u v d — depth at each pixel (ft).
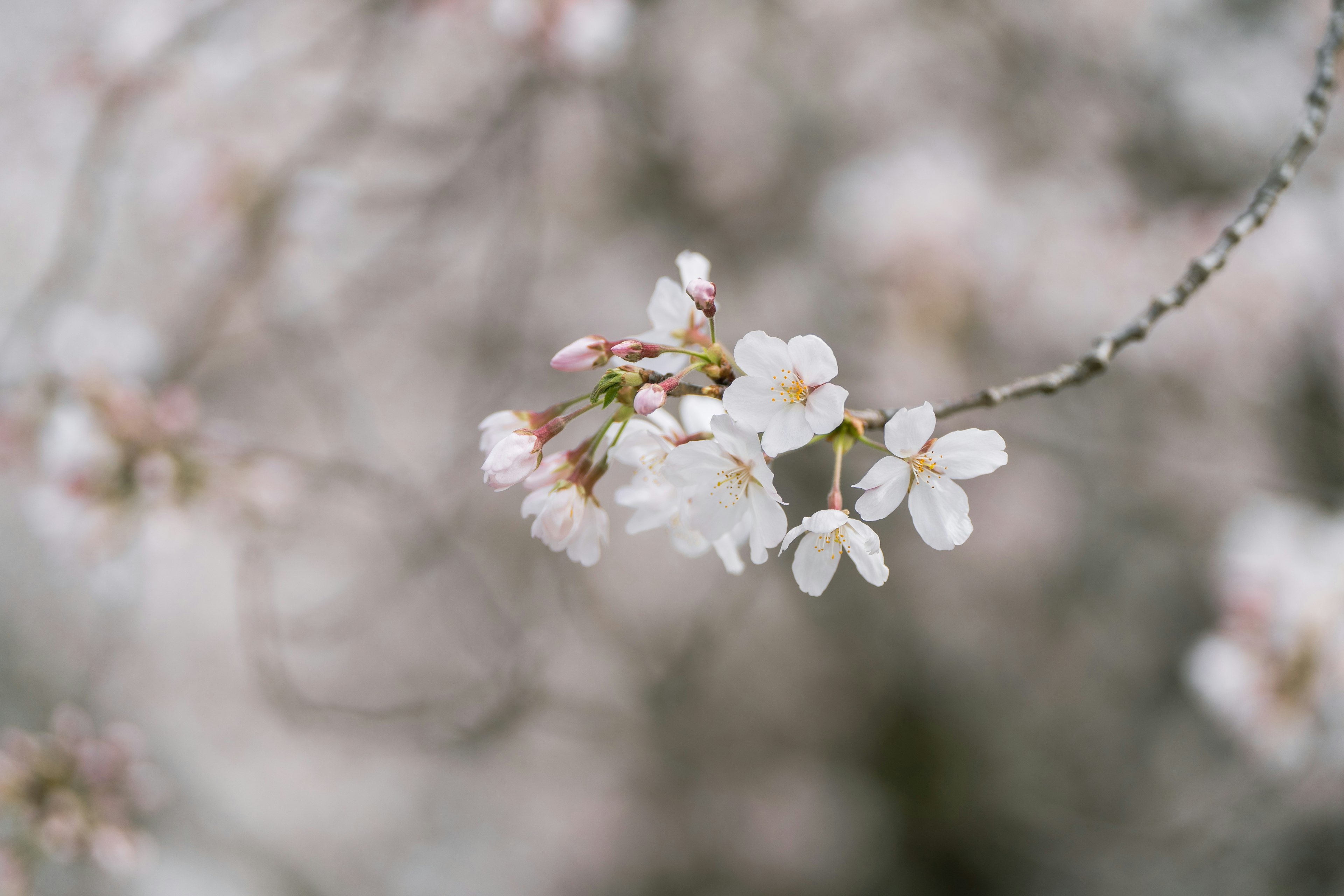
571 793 6.32
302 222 4.00
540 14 3.24
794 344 2.07
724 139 5.39
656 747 6.28
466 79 4.68
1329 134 4.67
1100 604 5.81
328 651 5.67
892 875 6.06
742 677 6.29
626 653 4.78
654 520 2.16
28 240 4.79
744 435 2.07
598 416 4.99
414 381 5.73
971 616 6.12
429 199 4.41
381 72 4.30
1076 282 4.66
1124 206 4.83
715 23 5.14
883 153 5.06
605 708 5.51
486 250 5.33
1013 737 6.00
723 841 6.28
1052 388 2.21
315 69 4.38
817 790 6.33
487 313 4.32
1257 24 4.88
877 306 4.59
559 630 5.20
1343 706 3.03
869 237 4.52
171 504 3.20
